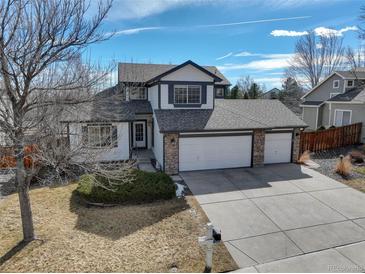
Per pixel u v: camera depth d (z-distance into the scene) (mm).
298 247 7051
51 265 5926
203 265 6133
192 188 11570
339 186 11758
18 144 6043
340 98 23812
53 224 7984
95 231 7590
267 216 8875
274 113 16859
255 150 14859
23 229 6902
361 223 8391
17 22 5531
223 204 9836
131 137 17906
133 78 19531
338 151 18188
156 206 9586
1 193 10836
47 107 6379
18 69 6000
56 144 6738
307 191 11172
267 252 6812
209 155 14383
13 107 6051
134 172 11125
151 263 6125
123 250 6617
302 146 17484
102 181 10039
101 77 7348
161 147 14445
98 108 8766
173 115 15281
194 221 8398
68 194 10594
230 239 7430
